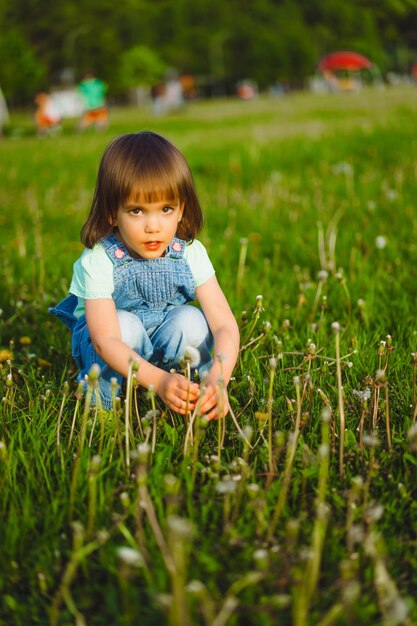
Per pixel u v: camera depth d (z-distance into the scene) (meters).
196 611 1.52
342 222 5.00
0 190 7.86
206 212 5.67
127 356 2.29
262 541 1.75
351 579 1.56
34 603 1.63
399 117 11.47
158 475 1.95
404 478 2.00
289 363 2.75
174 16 58.31
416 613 1.53
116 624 1.56
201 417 2.19
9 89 20.84
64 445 2.23
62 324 3.34
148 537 1.76
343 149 8.40
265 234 4.82
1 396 2.53
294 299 3.53
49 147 13.10
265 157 8.48
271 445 2.06
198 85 59.00
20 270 4.34
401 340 2.92
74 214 6.22
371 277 3.77
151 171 2.25
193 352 2.15
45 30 48.91
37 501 1.94
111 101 54.25
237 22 57.41
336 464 2.09
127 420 2.06
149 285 2.51
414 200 5.34
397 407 2.38
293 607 1.50
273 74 51.91
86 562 1.70
